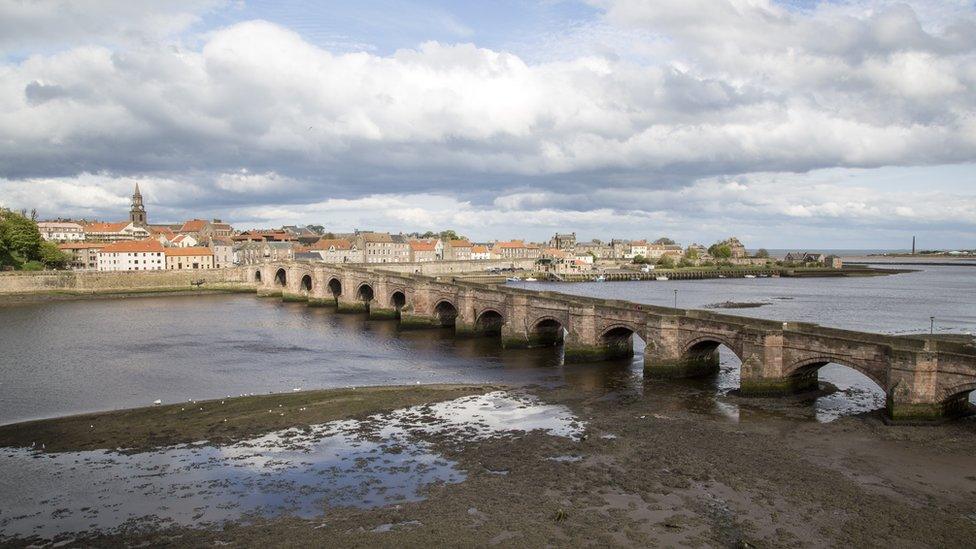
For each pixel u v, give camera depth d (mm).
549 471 40656
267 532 32906
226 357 85000
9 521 34781
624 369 74500
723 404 57281
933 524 33188
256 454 44594
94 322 119312
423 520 33938
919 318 126062
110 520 34719
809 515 34281
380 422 52125
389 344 96750
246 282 191625
